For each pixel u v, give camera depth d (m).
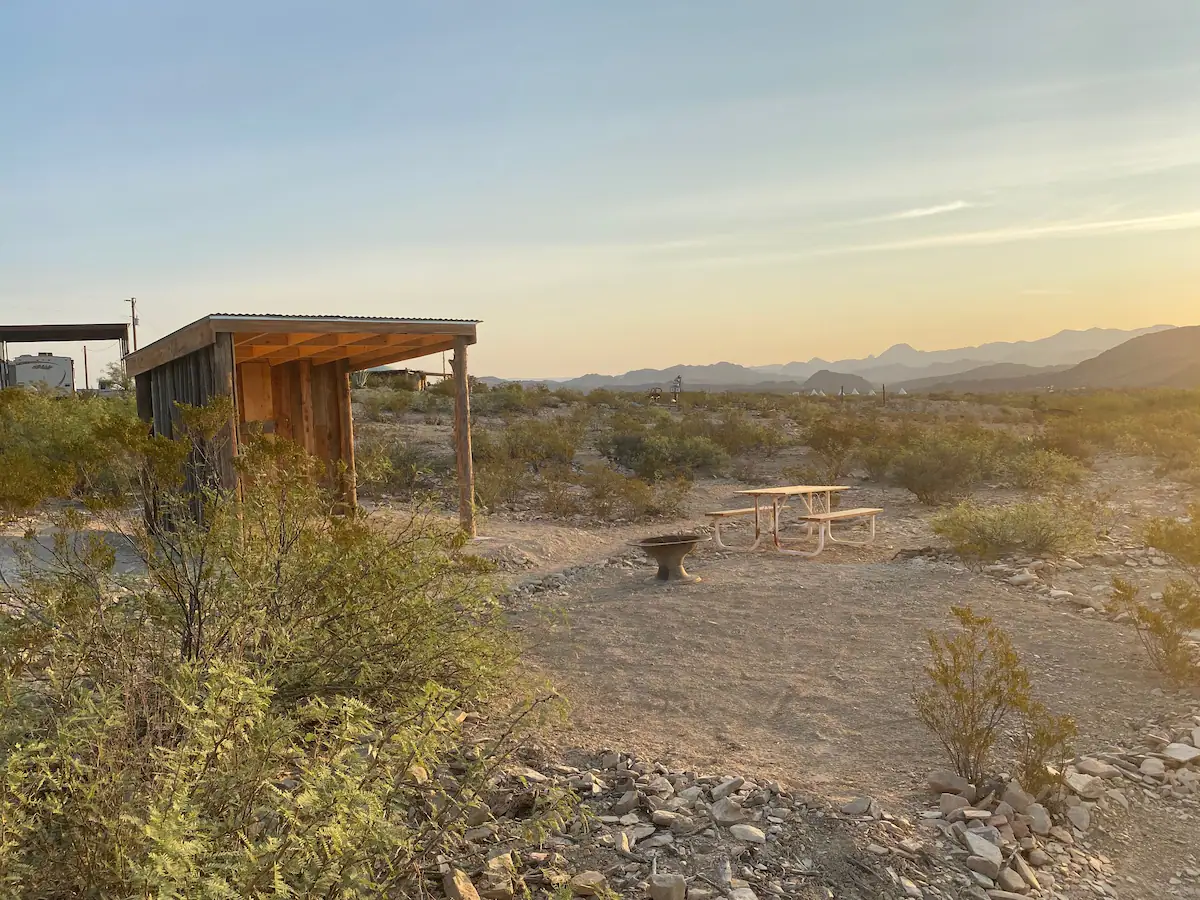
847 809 3.97
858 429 23.91
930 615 7.61
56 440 12.45
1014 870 3.57
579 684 6.22
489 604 5.11
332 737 2.88
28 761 2.31
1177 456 19.66
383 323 10.29
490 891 3.02
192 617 3.77
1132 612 7.31
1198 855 3.81
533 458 20.09
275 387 13.37
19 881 2.11
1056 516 10.23
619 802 3.94
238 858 2.14
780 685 6.09
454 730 3.28
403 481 15.11
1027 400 53.47
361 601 4.39
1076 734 4.72
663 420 28.70
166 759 2.40
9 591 4.05
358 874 2.26
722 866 3.42
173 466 4.27
